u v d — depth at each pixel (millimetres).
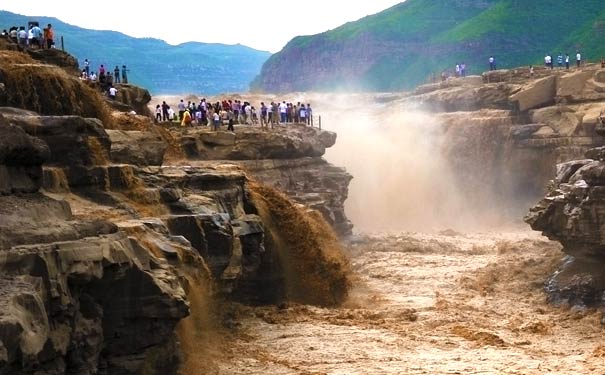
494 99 116250
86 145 38438
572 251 58719
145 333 30578
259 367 40188
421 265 74375
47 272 25875
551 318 53125
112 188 40000
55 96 48344
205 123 79812
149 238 35312
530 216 61312
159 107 89125
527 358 43281
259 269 54500
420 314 54156
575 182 59438
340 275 58812
